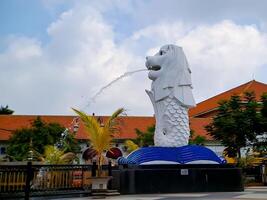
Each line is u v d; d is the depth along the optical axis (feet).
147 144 108.27
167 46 59.52
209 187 51.67
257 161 93.25
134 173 49.21
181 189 50.42
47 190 42.83
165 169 50.55
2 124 145.48
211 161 53.83
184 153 53.67
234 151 92.07
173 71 58.18
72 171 45.93
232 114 91.76
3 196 38.65
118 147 132.67
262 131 89.25
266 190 56.54
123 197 42.73
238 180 53.26
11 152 110.32
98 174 46.44
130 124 148.36
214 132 94.73
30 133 114.52
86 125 47.37
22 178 40.16
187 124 57.77
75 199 41.06
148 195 46.09
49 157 64.75
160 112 57.82
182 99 57.31
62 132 117.91
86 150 123.44
